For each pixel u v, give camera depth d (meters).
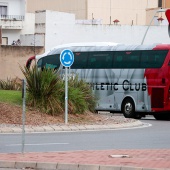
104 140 32.84
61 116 43.06
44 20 95.69
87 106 46.12
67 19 96.81
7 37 108.19
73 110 43.62
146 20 116.75
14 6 109.56
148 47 55.47
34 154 24.98
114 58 57.44
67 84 42.22
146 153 25.48
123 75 56.75
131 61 56.34
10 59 91.00
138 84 55.75
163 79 54.19
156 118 57.56
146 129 41.34
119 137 34.75
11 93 46.41
